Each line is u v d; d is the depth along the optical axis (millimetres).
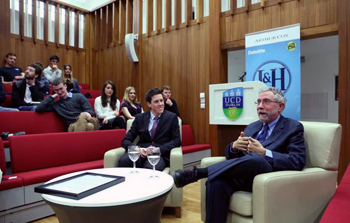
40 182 2100
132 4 5652
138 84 5297
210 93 2975
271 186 1343
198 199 2619
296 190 1441
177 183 1566
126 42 5168
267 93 1774
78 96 3318
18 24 5453
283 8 3496
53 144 2484
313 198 1527
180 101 4668
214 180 1549
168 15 4863
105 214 1152
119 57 5824
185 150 3551
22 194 1984
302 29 3344
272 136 1766
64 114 3182
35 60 5582
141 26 5281
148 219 1315
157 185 1391
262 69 3590
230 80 7508
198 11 4410
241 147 1690
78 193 1171
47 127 3084
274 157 1541
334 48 6094
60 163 2514
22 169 2240
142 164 2164
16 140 2242
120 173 1666
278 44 3457
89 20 6469
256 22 3740
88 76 6410
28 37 5484
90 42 6441
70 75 4566
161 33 4961
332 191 1647
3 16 4223
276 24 3557
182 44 4652
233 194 1558
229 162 1547
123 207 1150
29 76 3520
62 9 6133
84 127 3021
